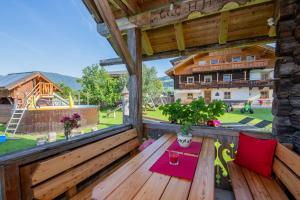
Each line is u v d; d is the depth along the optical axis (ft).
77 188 5.30
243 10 7.45
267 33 8.50
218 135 7.52
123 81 53.83
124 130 7.89
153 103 52.70
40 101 36.65
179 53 10.42
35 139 19.80
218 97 61.11
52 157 4.50
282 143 5.87
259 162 5.63
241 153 6.22
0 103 36.94
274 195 4.47
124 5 7.59
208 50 9.79
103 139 6.18
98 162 5.58
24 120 23.85
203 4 6.67
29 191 3.71
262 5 7.12
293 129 5.86
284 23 5.92
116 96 53.72
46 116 24.91
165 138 7.12
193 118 7.39
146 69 55.72
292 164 4.33
